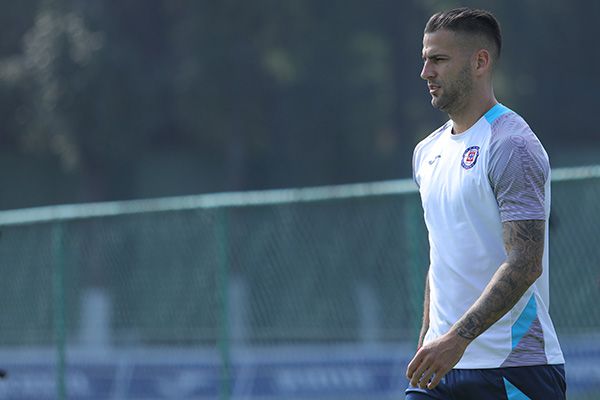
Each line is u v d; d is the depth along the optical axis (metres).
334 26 152.12
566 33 165.75
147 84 142.50
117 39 145.88
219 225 38.88
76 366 53.34
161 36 154.12
